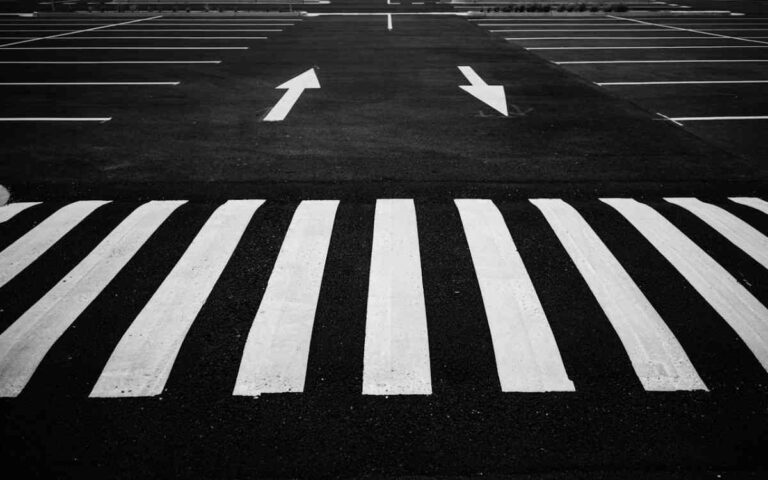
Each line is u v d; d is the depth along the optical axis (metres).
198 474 2.85
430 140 7.84
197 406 3.29
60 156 7.18
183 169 6.76
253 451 2.99
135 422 3.18
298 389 3.42
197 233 5.24
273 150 7.42
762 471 2.88
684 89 10.93
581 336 3.88
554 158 7.14
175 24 21.19
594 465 2.91
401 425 3.17
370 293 4.36
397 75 12.18
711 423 3.17
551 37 17.97
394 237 5.16
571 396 3.37
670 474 2.86
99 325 3.99
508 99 10.12
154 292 4.37
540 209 5.72
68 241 5.10
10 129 8.28
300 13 23.75
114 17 23.56
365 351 3.74
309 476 2.85
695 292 4.36
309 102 9.90
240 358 3.67
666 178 6.54
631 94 10.54
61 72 12.38
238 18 23.23
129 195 6.05
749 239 5.14
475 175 6.59
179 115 9.07
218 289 4.40
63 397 3.35
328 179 6.46
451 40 17.23
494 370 3.57
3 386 3.43
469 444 3.04
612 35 18.38
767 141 7.84
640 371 3.56
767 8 27.83
